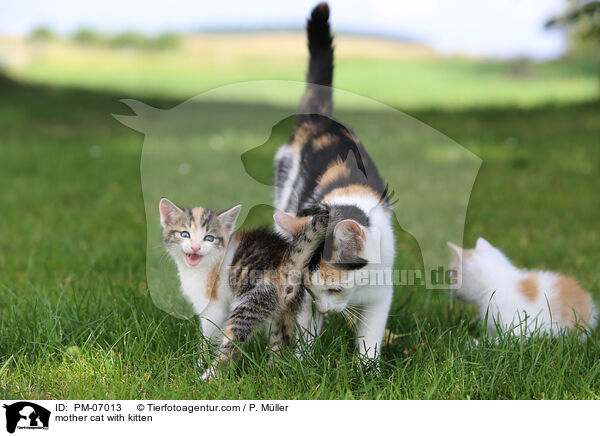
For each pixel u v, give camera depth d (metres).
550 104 17.28
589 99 18.03
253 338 4.30
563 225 7.47
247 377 3.80
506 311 4.70
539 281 4.86
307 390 3.76
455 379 3.76
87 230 7.22
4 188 9.22
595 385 3.83
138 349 4.06
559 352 3.98
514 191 9.08
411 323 4.69
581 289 4.90
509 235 7.15
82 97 19.09
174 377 3.94
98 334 4.32
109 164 10.90
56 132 14.21
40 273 5.77
